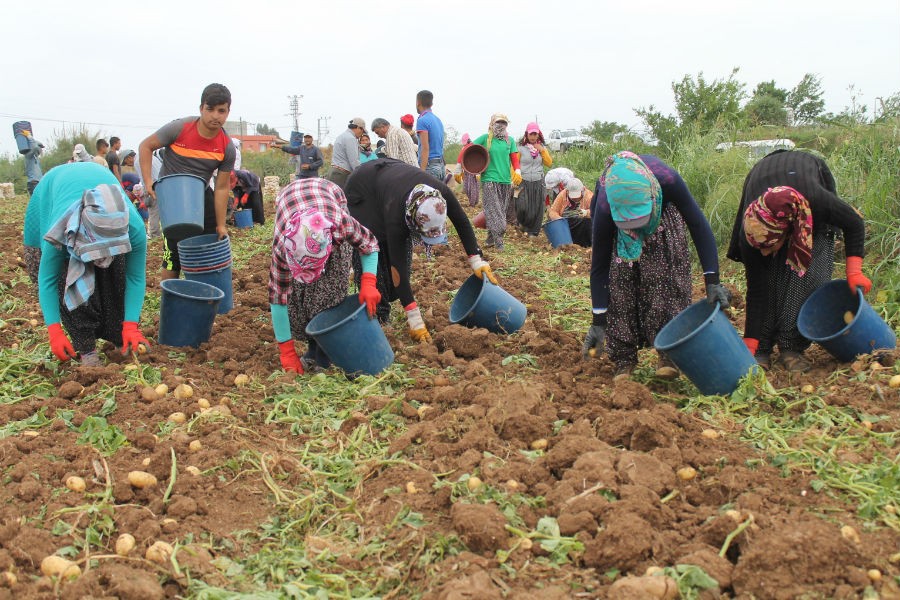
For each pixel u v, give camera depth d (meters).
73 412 4.31
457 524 3.03
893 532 2.90
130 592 2.71
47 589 2.76
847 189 7.51
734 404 4.17
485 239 11.29
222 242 6.51
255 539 3.26
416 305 5.59
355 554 3.10
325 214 4.66
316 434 4.22
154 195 6.19
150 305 7.05
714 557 2.79
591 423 3.96
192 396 4.57
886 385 4.23
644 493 3.18
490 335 5.59
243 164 33.22
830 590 2.61
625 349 4.65
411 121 11.85
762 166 4.69
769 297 4.73
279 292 4.81
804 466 3.45
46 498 3.37
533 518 3.17
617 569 2.84
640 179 4.09
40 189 4.80
